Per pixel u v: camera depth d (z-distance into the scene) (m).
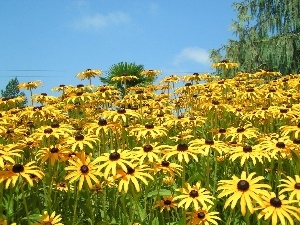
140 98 1.28
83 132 1.06
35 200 0.76
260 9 4.19
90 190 0.78
